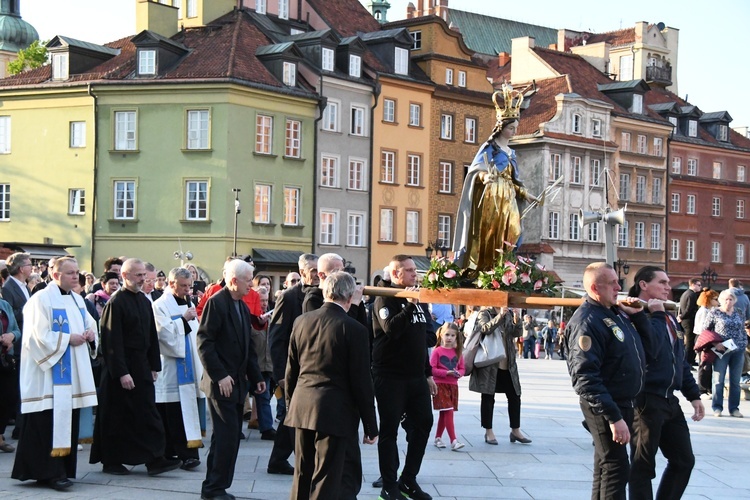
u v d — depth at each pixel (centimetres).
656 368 969
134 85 5159
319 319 943
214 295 1138
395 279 1159
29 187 5391
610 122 7200
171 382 1321
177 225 5156
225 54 5231
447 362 1470
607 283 913
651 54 9075
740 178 8262
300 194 5456
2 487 1177
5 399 1428
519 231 1202
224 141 5091
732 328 1930
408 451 1125
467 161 6412
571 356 906
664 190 7612
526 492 1180
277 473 1269
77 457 1390
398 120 5984
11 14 9756
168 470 1273
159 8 5419
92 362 1586
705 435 1669
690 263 7862
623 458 892
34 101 5381
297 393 941
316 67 5544
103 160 5238
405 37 6062
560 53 7675
